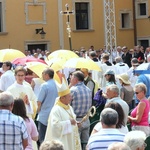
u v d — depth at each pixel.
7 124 10.95
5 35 46.66
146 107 14.91
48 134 13.80
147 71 21.94
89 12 51.22
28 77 20.09
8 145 10.93
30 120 12.59
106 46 47.47
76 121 14.91
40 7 48.53
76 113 15.92
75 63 21.28
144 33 53.34
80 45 50.62
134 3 53.56
